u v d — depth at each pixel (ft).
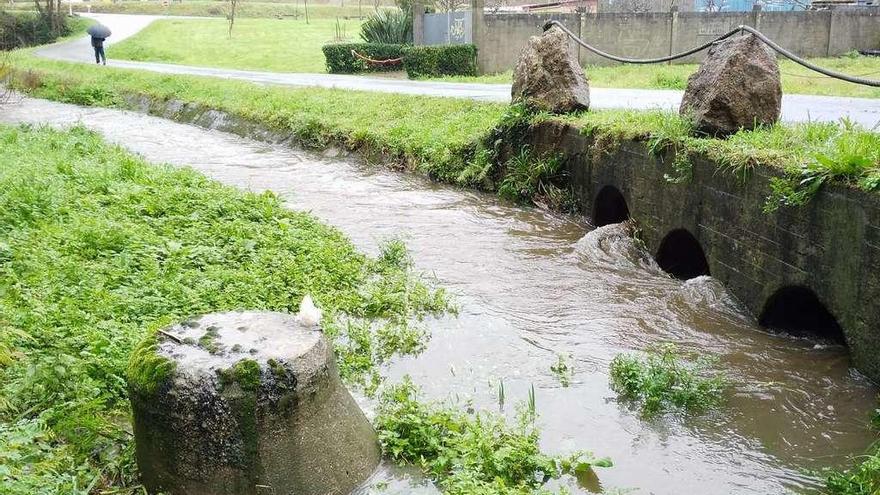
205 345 15.01
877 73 67.15
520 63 43.27
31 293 20.98
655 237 31.17
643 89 58.34
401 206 39.86
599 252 31.58
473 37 84.17
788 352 22.62
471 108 50.78
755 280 24.77
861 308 20.21
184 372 14.14
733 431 18.40
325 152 54.54
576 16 85.81
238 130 64.34
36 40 150.61
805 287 22.35
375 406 18.81
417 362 21.65
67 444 15.20
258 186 44.19
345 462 15.33
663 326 24.57
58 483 13.35
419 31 94.68
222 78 82.74
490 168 42.98
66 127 60.39
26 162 36.94
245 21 169.78
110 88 85.56
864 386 20.22
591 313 25.59
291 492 14.43
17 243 24.77
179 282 23.49
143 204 30.76
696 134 29.14
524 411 18.85
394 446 16.71
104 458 15.42
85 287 21.77
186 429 14.19
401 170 48.03
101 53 105.91
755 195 24.61
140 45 133.59
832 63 76.74
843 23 86.28
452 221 37.09
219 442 14.14
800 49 87.04
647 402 19.16
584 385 20.45
